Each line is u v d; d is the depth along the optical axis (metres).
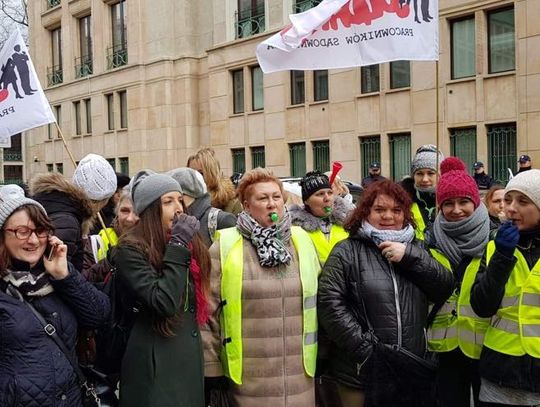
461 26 15.98
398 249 3.40
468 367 3.90
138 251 3.12
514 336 3.36
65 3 30.11
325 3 5.40
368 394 3.31
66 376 2.95
